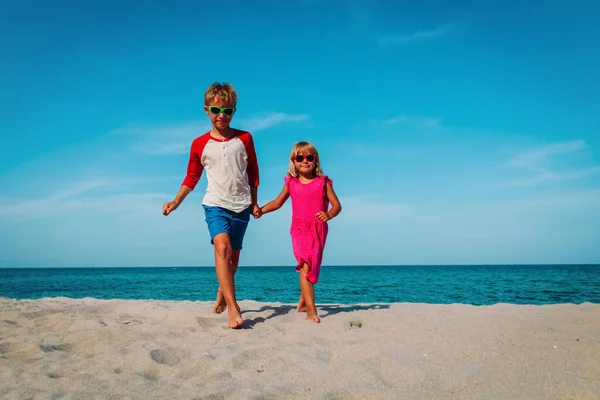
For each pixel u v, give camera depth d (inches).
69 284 1159.6
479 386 83.0
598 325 139.1
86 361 100.0
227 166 148.6
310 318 148.9
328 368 95.0
